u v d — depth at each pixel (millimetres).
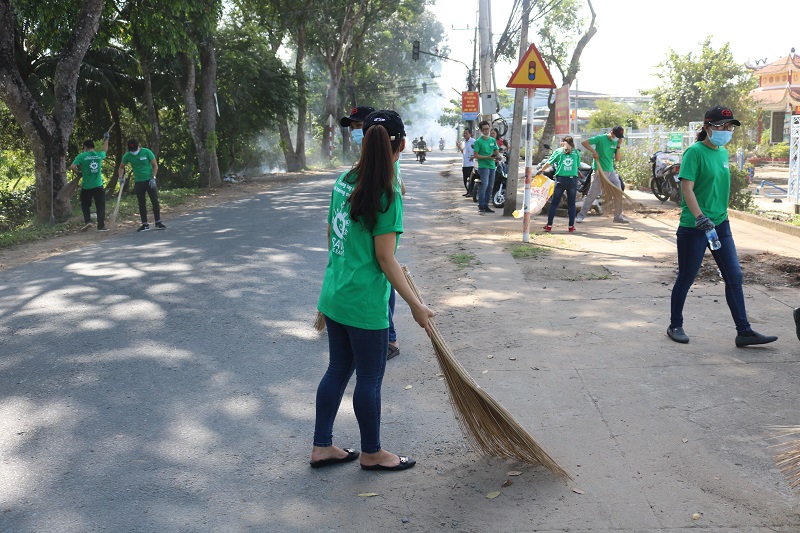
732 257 5473
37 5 15914
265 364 5414
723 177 5457
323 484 3594
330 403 3717
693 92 31672
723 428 4094
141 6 19406
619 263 8852
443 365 3699
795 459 3352
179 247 10930
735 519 3184
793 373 4922
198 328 6375
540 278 8133
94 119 27219
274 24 38094
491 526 3172
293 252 10281
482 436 3725
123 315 6812
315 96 60844
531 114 10469
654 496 3389
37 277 8789
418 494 3475
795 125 14781
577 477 3588
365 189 3396
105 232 13414
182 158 30078
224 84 29500
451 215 14883
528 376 4992
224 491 3533
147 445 4051
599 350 5516
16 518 3297
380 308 3553
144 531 3184
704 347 5527
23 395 4812
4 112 25094
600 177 12633
